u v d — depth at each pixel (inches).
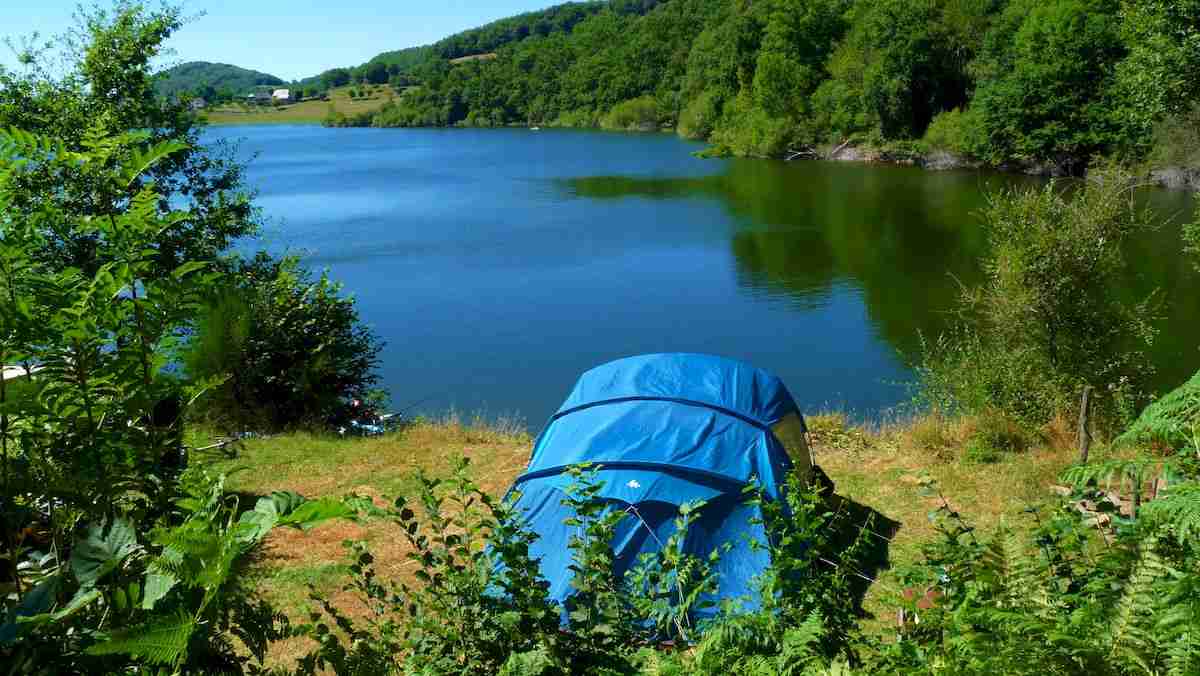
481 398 784.3
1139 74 608.4
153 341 110.7
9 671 84.4
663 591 151.1
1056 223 423.2
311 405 531.8
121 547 92.6
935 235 1414.9
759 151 2989.7
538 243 1523.1
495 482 408.5
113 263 108.2
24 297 102.6
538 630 134.6
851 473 391.5
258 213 647.8
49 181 251.1
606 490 274.2
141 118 593.9
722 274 1230.9
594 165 2933.1
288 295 544.7
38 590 89.1
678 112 4571.9
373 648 136.5
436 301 1131.9
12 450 102.8
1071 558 123.8
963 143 2246.6
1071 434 395.5
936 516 134.6
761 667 115.1
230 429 499.8
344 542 147.0
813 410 721.0
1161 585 90.9
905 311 998.4
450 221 1793.8
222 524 95.4
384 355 912.9
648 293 1144.2
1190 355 737.6
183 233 538.9
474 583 139.6
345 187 2475.4
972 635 94.3
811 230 1533.0
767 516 155.1
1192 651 82.0
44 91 559.8
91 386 105.9
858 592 275.6
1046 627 90.5
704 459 288.0
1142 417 150.3
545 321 1027.3
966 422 421.4
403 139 4943.4
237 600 97.0
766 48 3334.2
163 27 586.6
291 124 7180.1
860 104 2805.1
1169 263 1027.9
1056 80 1969.7
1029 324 424.5
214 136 5039.4
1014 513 324.5
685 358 366.6
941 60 2647.6
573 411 343.9
